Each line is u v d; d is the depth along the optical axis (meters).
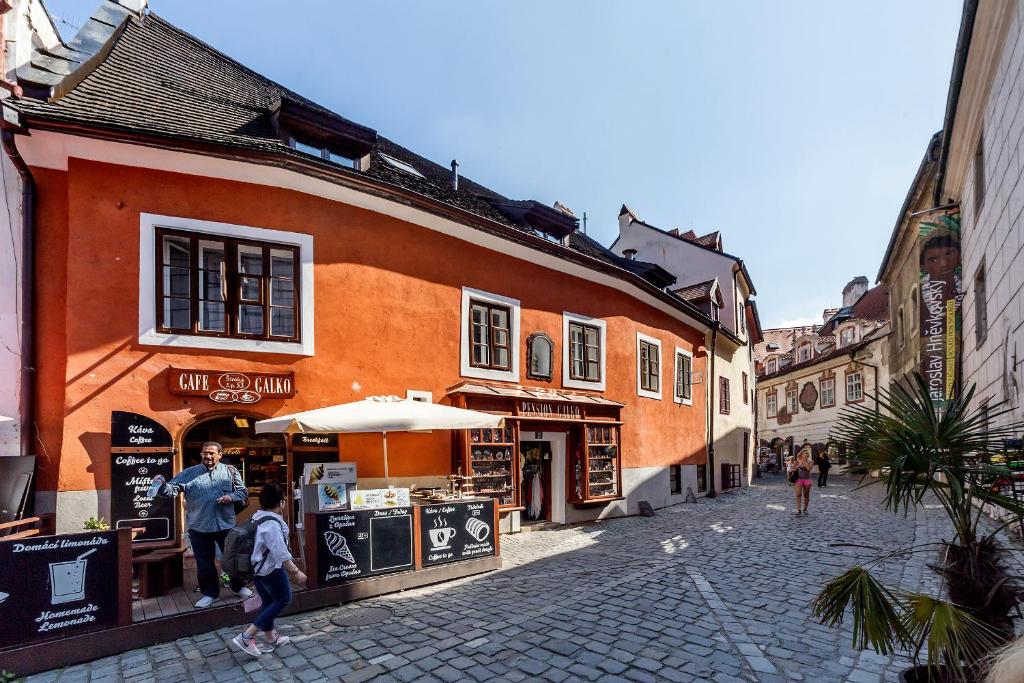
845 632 5.32
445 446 10.12
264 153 7.92
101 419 7.03
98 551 5.02
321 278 8.73
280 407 8.17
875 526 11.66
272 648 4.98
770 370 45.81
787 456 37.06
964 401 3.81
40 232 7.44
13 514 6.45
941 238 14.05
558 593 6.75
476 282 11.12
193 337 7.68
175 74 9.93
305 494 6.77
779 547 9.49
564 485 12.43
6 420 6.68
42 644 4.64
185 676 4.51
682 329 18.03
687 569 7.91
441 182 14.41
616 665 4.59
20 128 6.78
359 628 5.56
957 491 3.57
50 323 7.38
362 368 9.08
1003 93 9.67
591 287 13.80
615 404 13.40
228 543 4.95
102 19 9.27
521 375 11.84
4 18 7.26
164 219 7.63
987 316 11.26
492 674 4.46
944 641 3.18
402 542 7.10
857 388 29.19
